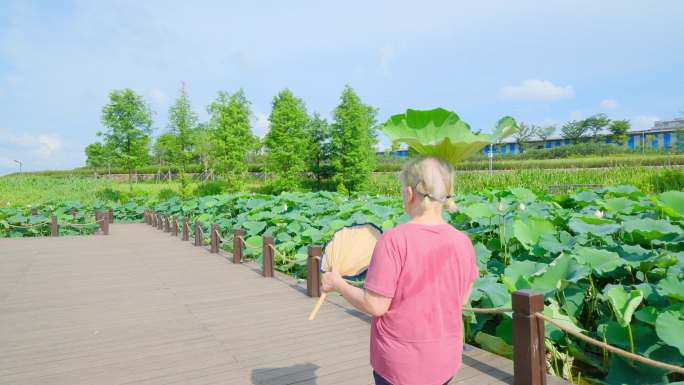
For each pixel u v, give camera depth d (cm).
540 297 283
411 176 147
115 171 5347
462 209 662
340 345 385
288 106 3228
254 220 957
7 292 599
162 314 488
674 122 5688
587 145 5084
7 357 368
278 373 329
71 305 531
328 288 159
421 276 137
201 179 4641
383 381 146
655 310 330
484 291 384
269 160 3338
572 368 371
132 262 823
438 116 162
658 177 1653
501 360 342
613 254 397
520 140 6212
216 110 3481
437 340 140
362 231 165
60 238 1212
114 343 399
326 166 3412
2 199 2453
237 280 660
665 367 219
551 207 730
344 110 3195
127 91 2923
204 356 365
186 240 1143
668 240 446
